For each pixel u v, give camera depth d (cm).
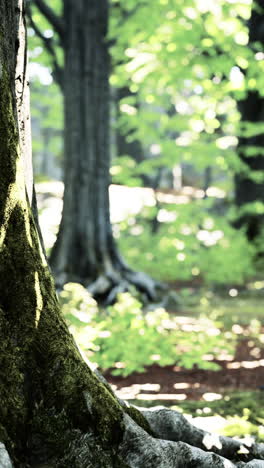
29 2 1159
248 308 1174
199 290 1415
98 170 1180
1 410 295
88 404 310
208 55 1209
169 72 1164
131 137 1783
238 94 1178
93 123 1171
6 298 311
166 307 1155
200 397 613
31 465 296
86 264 1157
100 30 1172
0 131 316
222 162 1600
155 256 1591
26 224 321
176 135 1961
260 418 549
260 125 1571
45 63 1255
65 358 315
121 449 309
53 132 3284
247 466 353
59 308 334
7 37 329
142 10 1205
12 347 306
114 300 1098
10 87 327
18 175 321
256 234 1789
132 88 1346
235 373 704
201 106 1320
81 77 1166
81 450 301
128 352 670
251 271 1531
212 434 367
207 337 746
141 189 2119
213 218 1650
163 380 672
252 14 1537
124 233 1855
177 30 1126
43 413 305
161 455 312
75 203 1170
